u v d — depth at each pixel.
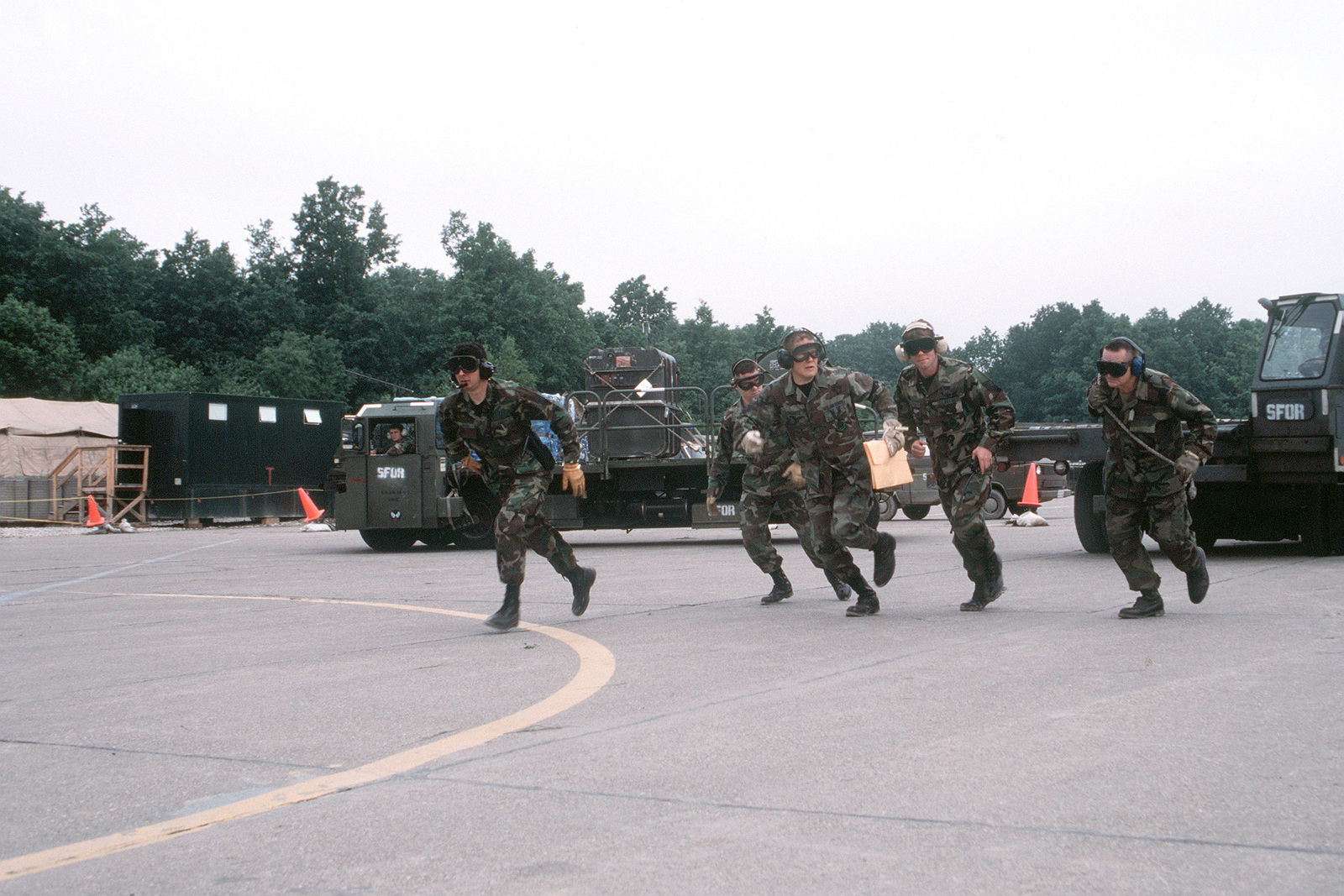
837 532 6.81
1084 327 161.25
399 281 108.75
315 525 27.41
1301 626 6.25
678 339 133.88
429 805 3.17
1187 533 6.57
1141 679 4.75
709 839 2.83
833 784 3.27
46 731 4.29
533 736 3.96
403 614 7.96
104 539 21.91
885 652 5.59
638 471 15.63
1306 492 11.10
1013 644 5.74
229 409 28.98
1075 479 11.96
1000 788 3.21
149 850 2.86
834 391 6.82
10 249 72.56
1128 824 2.88
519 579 6.85
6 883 2.65
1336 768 3.36
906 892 2.46
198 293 85.94
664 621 7.12
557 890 2.51
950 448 6.93
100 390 63.12
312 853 2.80
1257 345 160.12
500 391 6.78
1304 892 2.42
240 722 4.34
